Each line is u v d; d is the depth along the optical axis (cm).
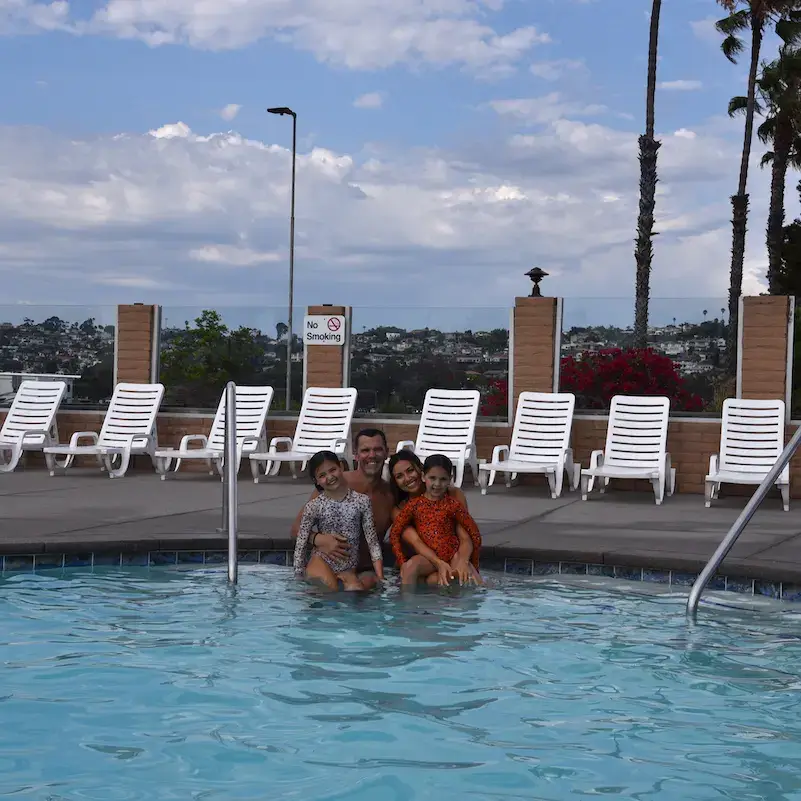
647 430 1216
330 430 1350
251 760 409
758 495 645
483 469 1208
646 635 599
